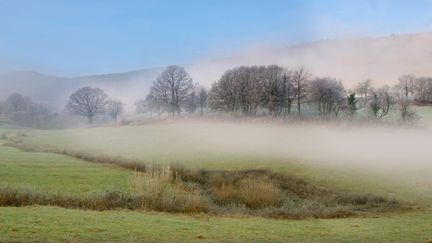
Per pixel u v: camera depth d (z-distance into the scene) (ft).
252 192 94.94
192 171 139.44
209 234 50.08
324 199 106.93
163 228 52.24
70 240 42.42
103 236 45.16
